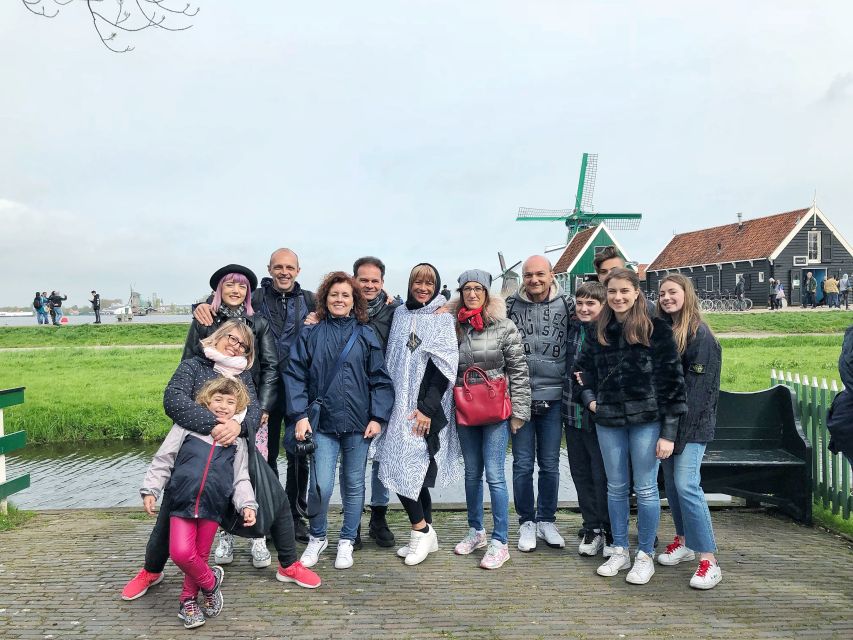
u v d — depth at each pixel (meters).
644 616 3.59
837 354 18.72
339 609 3.67
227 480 3.52
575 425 4.49
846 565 4.40
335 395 4.17
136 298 89.69
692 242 44.53
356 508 4.37
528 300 4.81
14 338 29.62
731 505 5.90
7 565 4.35
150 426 11.56
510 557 4.56
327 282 4.26
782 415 5.78
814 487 5.79
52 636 3.32
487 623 3.50
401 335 4.44
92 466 9.48
